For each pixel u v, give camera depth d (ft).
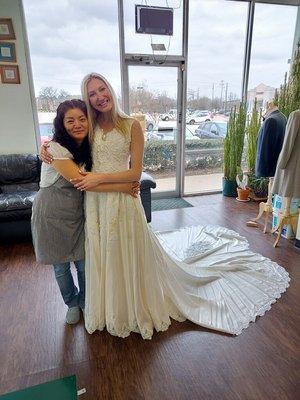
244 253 8.56
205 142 14.62
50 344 5.32
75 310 5.89
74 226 5.10
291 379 4.54
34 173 11.24
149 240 5.29
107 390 4.42
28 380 4.61
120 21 11.80
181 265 7.29
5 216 9.21
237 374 4.65
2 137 11.64
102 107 4.63
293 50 13.92
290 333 5.51
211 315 5.93
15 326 5.80
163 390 4.40
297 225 9.03
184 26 12.55
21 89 11.39
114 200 4.89
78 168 4.72
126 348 5.20
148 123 13.51
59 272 5.50
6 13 10.59
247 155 13.80
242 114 13.47
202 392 4.35
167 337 5.44
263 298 6.49
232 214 12.12
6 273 7.85
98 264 5.19
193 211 12.59
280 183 8.70
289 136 8.08
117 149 4.79
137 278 5.27
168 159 14.37
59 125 4.60
